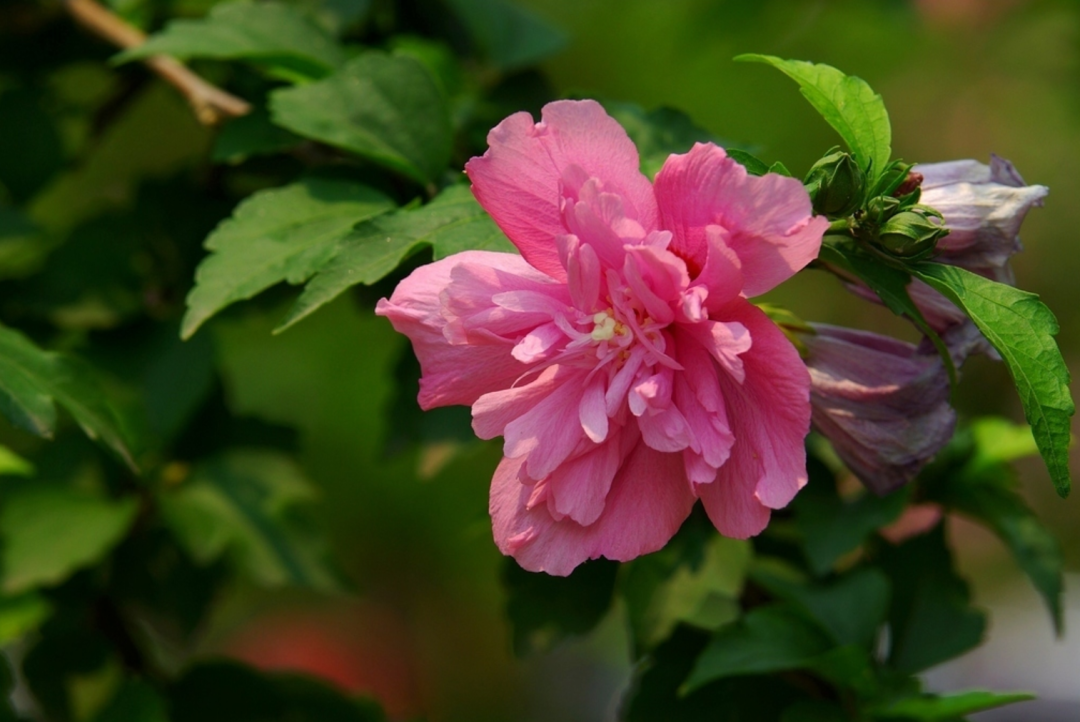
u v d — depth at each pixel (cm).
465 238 84
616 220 79
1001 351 81
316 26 91
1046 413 80
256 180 96
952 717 87
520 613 90
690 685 86
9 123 95
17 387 85
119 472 93
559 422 80
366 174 89
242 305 94
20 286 94
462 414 90
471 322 80
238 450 94
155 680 95
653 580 88
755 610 87
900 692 87
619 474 81
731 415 80
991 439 91
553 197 81
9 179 95
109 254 94
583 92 88
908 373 83
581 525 81
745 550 88
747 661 87
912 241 81
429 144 88
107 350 94
